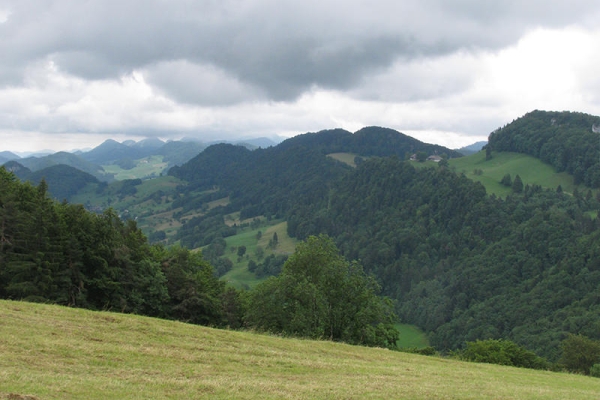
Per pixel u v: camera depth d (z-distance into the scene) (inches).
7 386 354.6
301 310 1232.2
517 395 580.7
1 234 1235.2
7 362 431.2
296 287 1259.8
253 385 469.4
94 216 1453.0
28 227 1234.0
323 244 1416.1
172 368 508.7
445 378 673.0
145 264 1501.0
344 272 1346.0
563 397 606.9
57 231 1285.7
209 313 1631.4
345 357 770.2
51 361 461.4
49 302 1151.0
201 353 600.1
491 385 649.6
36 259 1195.9
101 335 606.9
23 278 1179.9
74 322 648.4
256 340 771.4
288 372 578.9
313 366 629.9
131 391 397.4
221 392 432.5
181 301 1601.9
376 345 1346.0
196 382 456.4
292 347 770.2
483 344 1537.9
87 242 1346.0
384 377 613.6
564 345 1983.3
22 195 1539.1
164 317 1526.8
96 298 1362.0
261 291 1326.3
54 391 362.6
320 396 459.2
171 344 626.8
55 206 1514.5
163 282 1537.9
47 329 585.0
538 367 1466.5
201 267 2102.6
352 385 530.6
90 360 488.1
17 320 601.3
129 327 676.7
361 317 1289.4
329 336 1261.1
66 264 1270.9
